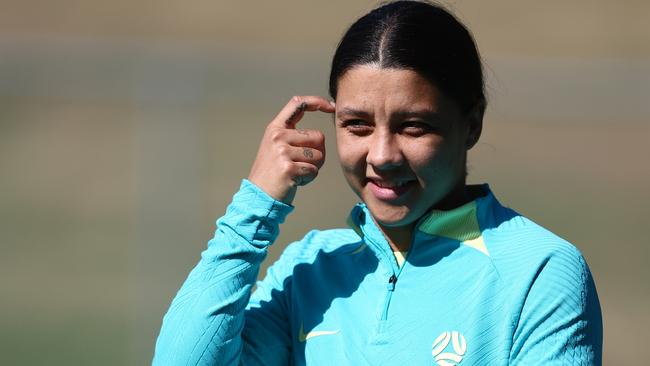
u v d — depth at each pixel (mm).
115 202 52781
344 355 8688
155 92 41875
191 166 45344
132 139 57688
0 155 57062
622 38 73750
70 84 57656
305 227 46750
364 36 8359
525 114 42875
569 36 75188
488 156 56844
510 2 74750
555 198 52250
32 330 37844
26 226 49281
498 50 73062
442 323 8383
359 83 8305
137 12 75000
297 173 8961
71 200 53062
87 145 57719
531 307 8195
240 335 8859
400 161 8273
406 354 8398
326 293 9125
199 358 8594
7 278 43344
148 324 39281
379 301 8734
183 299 8812
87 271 44156
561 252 8383
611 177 55656
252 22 75688
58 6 74938
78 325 38469
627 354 37125
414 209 8484
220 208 49688
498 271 8422
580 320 8172
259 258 8914
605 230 48500
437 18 8438
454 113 8414
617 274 44156
